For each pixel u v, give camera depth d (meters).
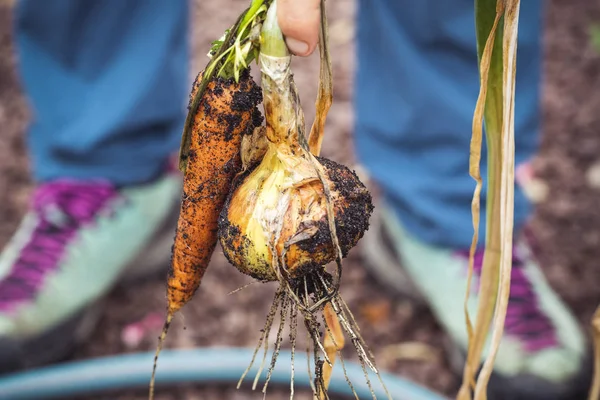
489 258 0.84
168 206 1.64
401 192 1.47
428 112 1.40
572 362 1.31
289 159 0.72
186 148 0.74
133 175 1.55
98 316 1.54
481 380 0.82
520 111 1.39
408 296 1.57
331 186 0.72
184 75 1.57
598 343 0.87
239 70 0.72
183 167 0.75
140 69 1.48
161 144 1.57
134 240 1.55
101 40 1.48
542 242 1.71
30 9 1.43
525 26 1.32
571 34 2.37
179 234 0.77
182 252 0.78
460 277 1.43
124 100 1.48
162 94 1.51
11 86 2.22
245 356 1.38
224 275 1.63
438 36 1.34
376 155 1.51
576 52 2.30
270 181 0.72
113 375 1.35
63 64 1.49
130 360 1.37
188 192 0.75
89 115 1.49
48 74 1.49
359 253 1.68
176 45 1.52
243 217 0.72
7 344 1.36
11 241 1.73
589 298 1.56
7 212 1.82
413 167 1.47
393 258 1.57
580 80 2.21
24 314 1.38
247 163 0.74
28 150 1.99
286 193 0.72
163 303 1.58
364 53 1.45
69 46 1.48
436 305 1.44
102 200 1.52
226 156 0.74
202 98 0.73
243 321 1.53
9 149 2.00
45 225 1.49
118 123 1.49
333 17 2.43
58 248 1.46
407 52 1.36
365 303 1.58
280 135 0.72
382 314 1.55
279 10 0.68
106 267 1.50
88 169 1.52
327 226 0.71
